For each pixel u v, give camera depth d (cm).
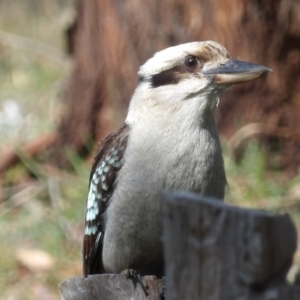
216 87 692
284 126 1206
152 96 692
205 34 1187
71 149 1296
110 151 702
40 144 1310
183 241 421
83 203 1175
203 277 416
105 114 1292
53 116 1433
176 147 674
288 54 1205
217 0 1178
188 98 684
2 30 1875
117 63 1255
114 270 731
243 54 1186
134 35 1225
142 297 591
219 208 411
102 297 587
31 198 1236
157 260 707
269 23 1185
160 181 673
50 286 1056
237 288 407
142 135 684
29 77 1692
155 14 1202
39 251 1112
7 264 1095
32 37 1836
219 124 1214
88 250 752
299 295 401
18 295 1048
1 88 1664
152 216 680
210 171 681
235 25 1180
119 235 701
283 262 401
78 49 1326
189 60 697
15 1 1972
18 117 1481
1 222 1192
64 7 1888
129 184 683
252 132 1195
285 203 1095
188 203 418
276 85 1205
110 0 1249
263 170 1162
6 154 1305
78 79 1318
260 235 397
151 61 712
